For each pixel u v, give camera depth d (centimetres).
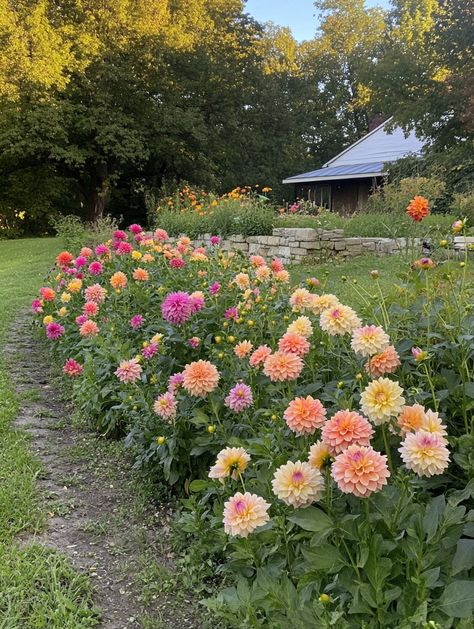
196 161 2288
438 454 137
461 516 140
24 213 2303
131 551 233
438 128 1631
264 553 173
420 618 123
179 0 2111
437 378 197
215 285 337
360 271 710
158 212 1430
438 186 1123
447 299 227
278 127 2667
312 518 145
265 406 240
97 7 1906
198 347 293
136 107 2153
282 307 307
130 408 290
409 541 140
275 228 946
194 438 254
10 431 343
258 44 2494
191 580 211
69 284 484
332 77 3234
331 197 2172
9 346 550
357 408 192
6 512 250
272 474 185
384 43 1884
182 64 2148
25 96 1823
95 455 317
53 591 201
